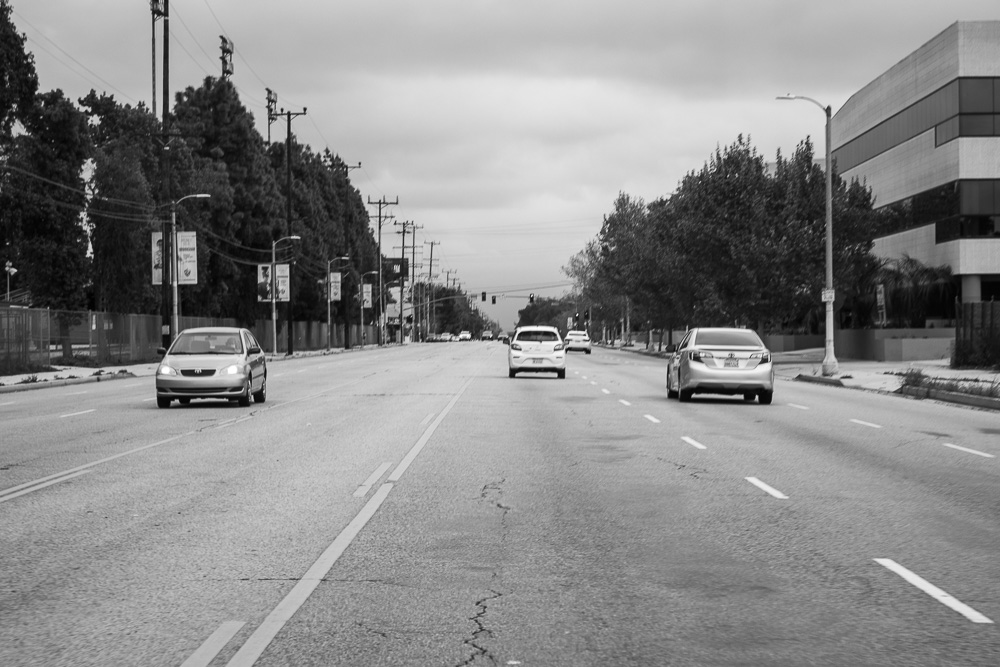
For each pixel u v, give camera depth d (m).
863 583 8.20
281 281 83.06
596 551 9.38
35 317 49.94
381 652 6.44
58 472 14.69
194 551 9.38
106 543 9.75
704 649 6.50
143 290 66.00
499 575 8.46
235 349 27.88
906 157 66.19
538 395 31.36
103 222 63.62
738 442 18.45
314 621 7.12
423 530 10.38
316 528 10.48
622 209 104.56
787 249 54.44
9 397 33.09
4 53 57.06
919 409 26.34
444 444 18.12
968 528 10.48
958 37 58.53
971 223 58.66
